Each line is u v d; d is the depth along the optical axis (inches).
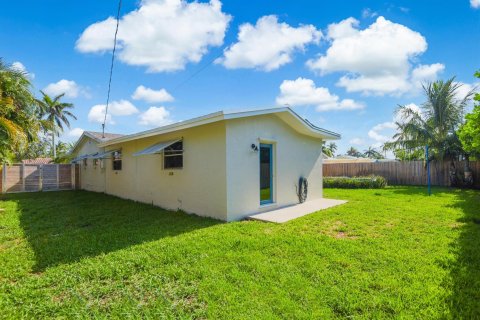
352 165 919.7
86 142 835.4
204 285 169.6
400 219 331.6
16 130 417.4
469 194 566.6
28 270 205.9
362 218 339.6
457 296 149.7
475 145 365.4
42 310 148.3
